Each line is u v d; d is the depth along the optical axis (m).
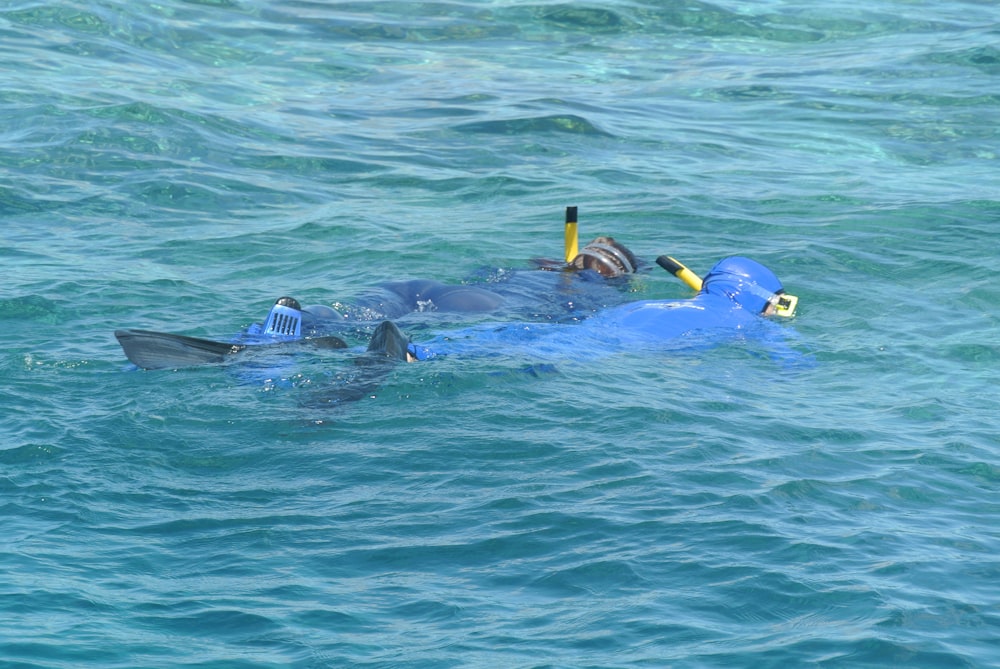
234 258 17.58
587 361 13.07
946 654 7.32
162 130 24.41
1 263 16.59
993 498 9.77
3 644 7.09
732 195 21.55
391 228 19.36
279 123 25.91
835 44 34.19
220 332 14.25
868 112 27.81
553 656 7.23
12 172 21.36
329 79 29.91
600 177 22.78
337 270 17.12
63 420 10.95
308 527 9.01
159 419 11.04
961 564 8.49
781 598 7.97
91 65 28.75
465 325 14.63
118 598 7.80
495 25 35.56
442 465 10.19
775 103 28.67
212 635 7.40
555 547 8.70
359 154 24.11
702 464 10.26
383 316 14.75
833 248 18.34
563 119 26.83
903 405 12.00
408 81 30.02
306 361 12.45
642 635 7.50
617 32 35.28
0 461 10.00
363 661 7.14
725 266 15.75
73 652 7.09
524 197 21.45
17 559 8.25
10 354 12.71
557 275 16.92
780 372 13.10
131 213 19.77
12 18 31.73
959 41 33.66
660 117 27.42
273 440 10.68
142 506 9.33
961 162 24.09
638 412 11.46
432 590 8.07
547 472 10.06
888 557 8.58
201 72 29.50
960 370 13.23
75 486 9.59
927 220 19.89
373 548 8.67
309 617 7.66
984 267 17.36
